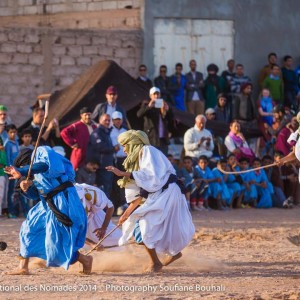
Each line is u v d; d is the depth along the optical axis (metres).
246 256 22.62
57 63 45.50
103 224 20.55
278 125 40.59
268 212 35.69
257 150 42.81
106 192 32.41
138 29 46.97
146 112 34.28
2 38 44.62
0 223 29.91
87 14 49.44
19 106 44.97
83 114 32.91
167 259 20.08
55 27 48.06
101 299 16.08
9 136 31.98
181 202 19.80
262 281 18.52
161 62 47.44
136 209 19.48
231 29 48.94
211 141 36.50
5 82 44.72
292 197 38.62
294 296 16.41
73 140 32.53
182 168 35.44
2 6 52.81
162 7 47.41
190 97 44.56
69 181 18.75
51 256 18.47
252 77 49.47
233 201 37.09
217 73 47.53
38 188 18.62
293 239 21.39
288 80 47.38
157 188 19.44
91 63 46.12
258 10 49.59
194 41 48.09
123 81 37.62
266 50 49.81
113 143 32.91
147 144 19.91
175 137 39.41
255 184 37.25
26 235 18.77
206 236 26.73
